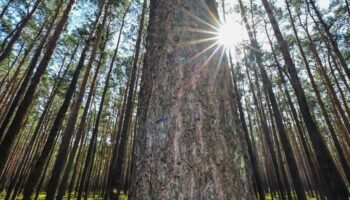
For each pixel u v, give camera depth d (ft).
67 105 35.22
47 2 55.11
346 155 89.51
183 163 3.94
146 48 5.84
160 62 5.07
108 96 97.71
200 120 4.29
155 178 4.00
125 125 41.32
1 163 25.54
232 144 4.36
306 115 28.76
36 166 31.73
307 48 69.36
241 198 3.92
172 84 4.69
